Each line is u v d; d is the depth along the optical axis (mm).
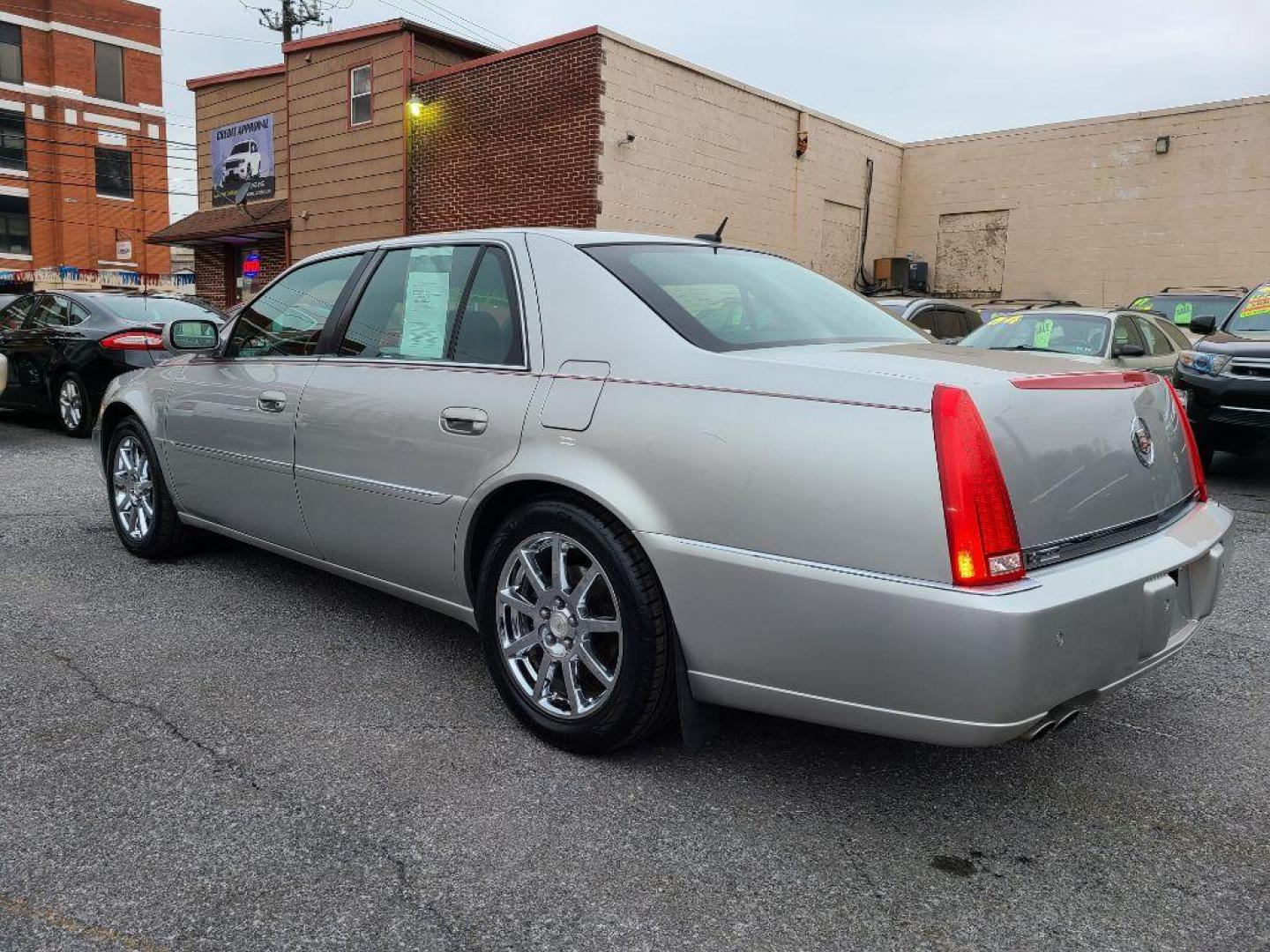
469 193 15766
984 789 2797
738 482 2475
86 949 2008
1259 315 8430
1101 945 2111
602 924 2141
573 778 2791
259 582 4629
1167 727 3230
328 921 2125
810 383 2447
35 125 38500
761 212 17141
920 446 2236
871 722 2367
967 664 2170
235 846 2398
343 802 2625
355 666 3604
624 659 2736
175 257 52938
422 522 3299
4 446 8781
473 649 3822
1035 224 18922
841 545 2318
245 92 20422
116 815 2521
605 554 2730
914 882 2334
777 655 2459
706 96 15641
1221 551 2842
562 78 14242
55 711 3143
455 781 2756
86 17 38969
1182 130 17094
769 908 2215
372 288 3746
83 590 4449
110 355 9039
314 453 3707
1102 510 2475
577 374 2889
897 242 20844
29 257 38844
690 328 2805
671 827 2547
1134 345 9070
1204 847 2514
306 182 18781
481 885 2271
